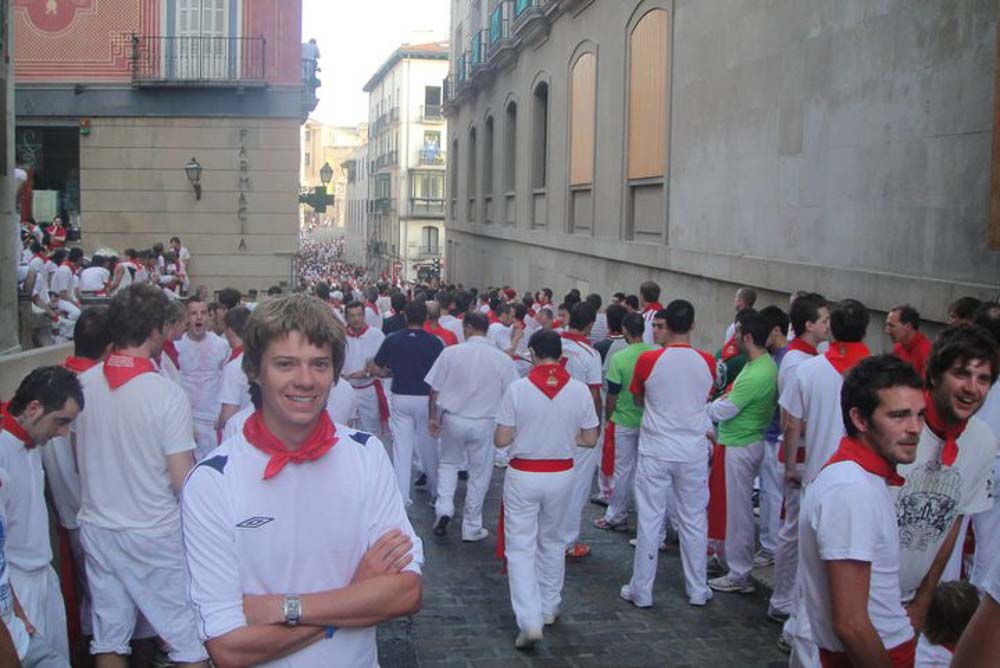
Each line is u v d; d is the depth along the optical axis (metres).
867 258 10.03
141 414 4.72
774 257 12.20
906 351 6.95
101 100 23.00
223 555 2.64
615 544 8.73
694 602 7.05
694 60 14.95
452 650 6.22
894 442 3.34
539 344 6.45
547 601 6.64
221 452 2.74
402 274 70.88
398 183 71.62
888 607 3.46
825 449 5.91
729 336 9.52
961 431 4.05
